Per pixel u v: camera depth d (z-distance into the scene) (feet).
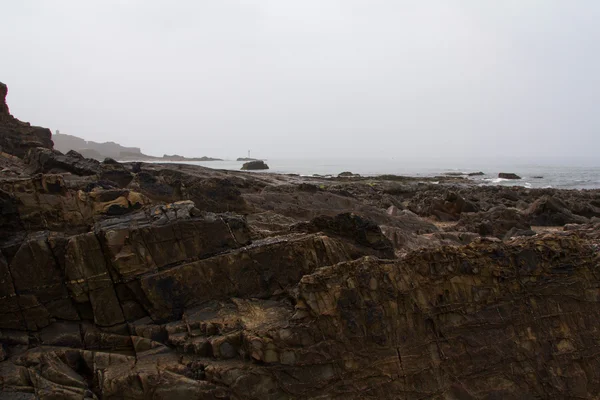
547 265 31.37
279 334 24.86
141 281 27.73
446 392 26.81
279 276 31.27
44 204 31.35
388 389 25.85
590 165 598.34
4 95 94.73
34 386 23.21
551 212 95.91
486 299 29.43
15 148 90.33
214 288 29.43
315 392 24.57
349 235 37.63
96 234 28.19
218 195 62.13
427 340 27.58
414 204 118.93
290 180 148.97
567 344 29.96
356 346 25.96
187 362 24.85
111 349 26.71
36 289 27.04
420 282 28.48
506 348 28.71
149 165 111.75
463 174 349.20
